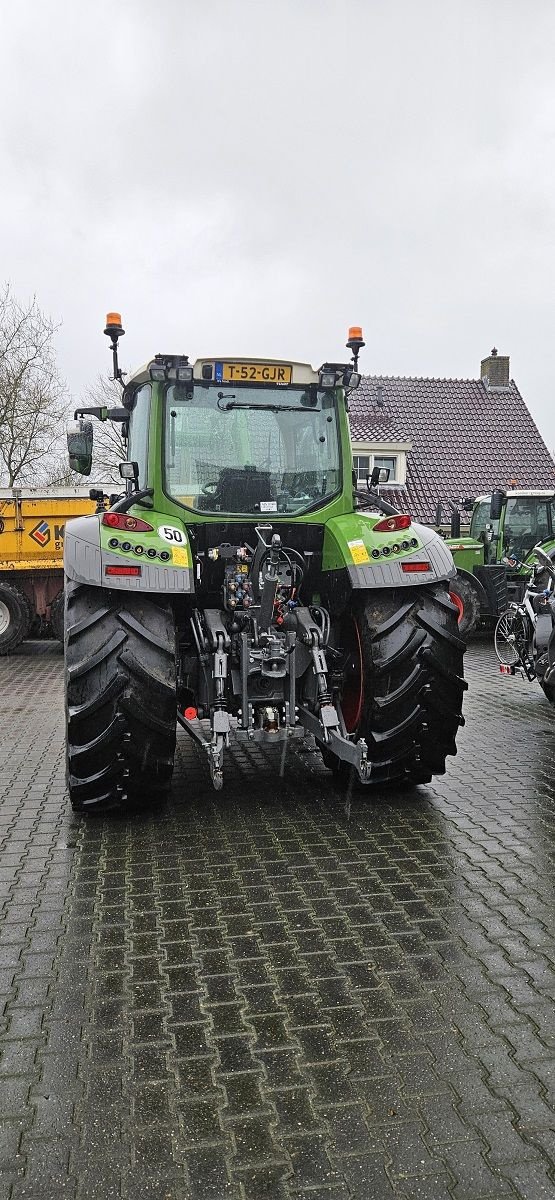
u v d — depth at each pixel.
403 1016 2.58
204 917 3.23
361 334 4.73
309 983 2.77
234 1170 1.99
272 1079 2.30
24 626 11.65
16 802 4.65
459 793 4.73
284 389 4.65
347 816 4.33
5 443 23.95
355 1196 1.92
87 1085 2.28
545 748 5.77
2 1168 2.00
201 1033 2.51
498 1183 1.95
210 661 4.36
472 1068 2.34
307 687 4.39
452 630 4.33
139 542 4.06
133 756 4.01
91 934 3.11
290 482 4.67
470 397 23.19
